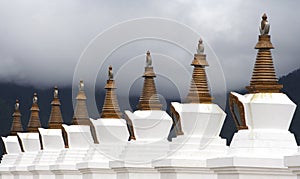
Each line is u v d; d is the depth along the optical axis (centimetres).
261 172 2362
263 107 2405
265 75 2438
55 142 4547
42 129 4581
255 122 2431
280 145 2400
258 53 2464
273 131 2422
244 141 2428
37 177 4588
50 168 4141
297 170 2016
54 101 4572
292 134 2439
